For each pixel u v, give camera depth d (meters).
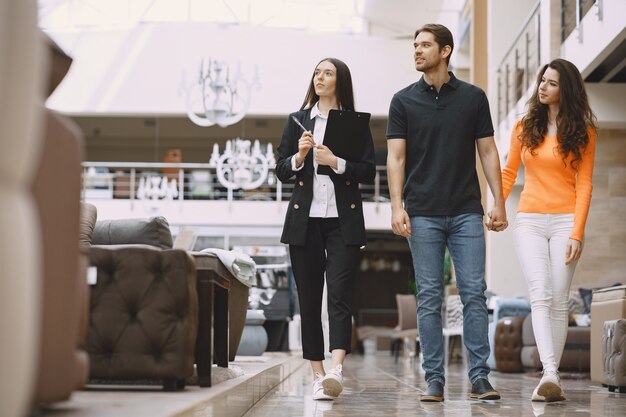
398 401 3.92
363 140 3.98
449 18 16.14
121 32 17.41
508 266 11.77
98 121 19.75
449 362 10.93
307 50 17.30
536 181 4.07
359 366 9.43
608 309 5.30
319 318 4.00
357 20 17.84
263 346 6.36
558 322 4.03
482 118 3.96
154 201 15.98
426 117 3.93
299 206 3.95
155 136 20.22
